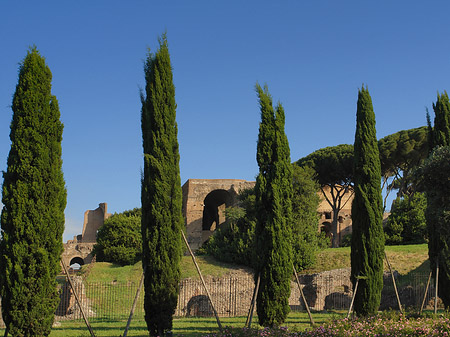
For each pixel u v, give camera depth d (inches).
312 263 1699.1
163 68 783.1
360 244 931.3
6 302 605.3
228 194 3048.7
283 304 813.9
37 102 644.7
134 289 1444.4
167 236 735.7
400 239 2102.6
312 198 1893.5
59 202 648.4
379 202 950.4
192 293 1370.6
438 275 973.2
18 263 605.6
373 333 642.2
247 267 1705.2
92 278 1642.5
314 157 2576.3
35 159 630.5
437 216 850.8
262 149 858.1
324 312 1210.0
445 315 811.4
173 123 776.9
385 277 1459.2
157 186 736.3
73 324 977.5
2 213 617.6
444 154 853.8
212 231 3002.0
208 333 764.0
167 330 722.2
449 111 1042.1
